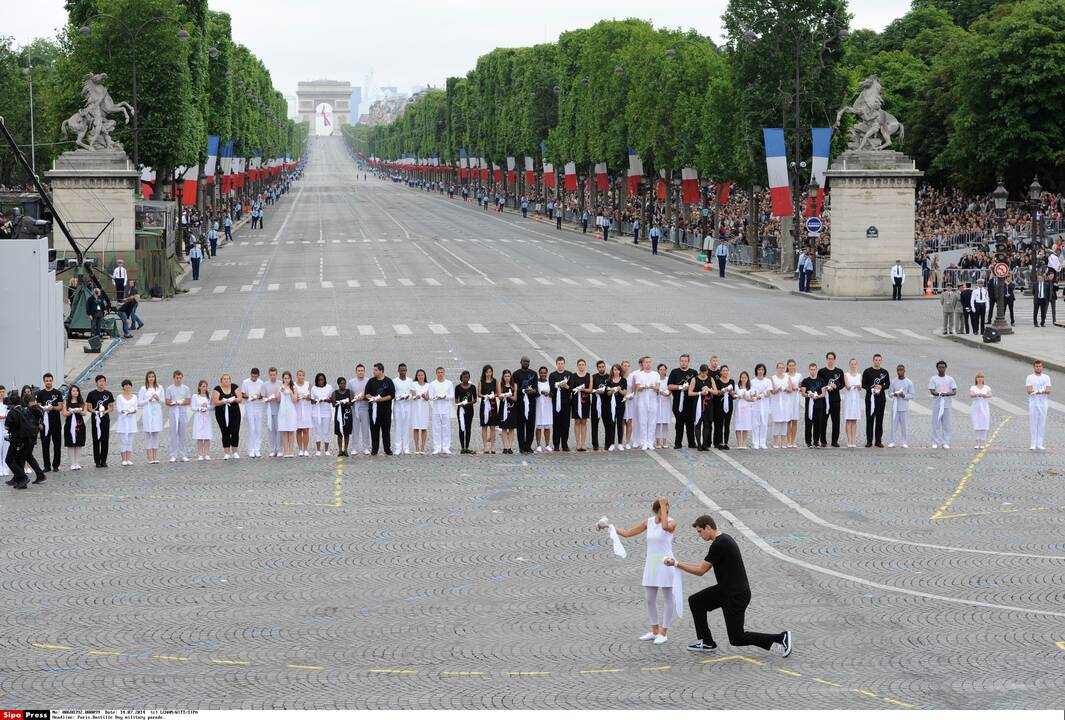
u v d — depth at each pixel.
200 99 106.62
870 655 19.30
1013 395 44.47
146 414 35.12
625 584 23.33
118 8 89.06
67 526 27.83
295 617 21.42
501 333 57.50
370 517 28.45
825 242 90.06
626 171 128.75
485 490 31.09
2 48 138.12
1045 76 97.69
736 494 30.33
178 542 26.42
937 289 75.56
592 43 129.88
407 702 17.45
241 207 162.00
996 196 59.00
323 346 53.97
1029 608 21.55
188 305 70.19
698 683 18.19
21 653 19.67
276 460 35.41
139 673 18.75
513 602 22.23
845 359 50.34
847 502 29.42
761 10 87.62
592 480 32.12
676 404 36.34
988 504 29.22
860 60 141.38
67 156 74.69
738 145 90.12
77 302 55.06
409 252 105.56
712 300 71.81
